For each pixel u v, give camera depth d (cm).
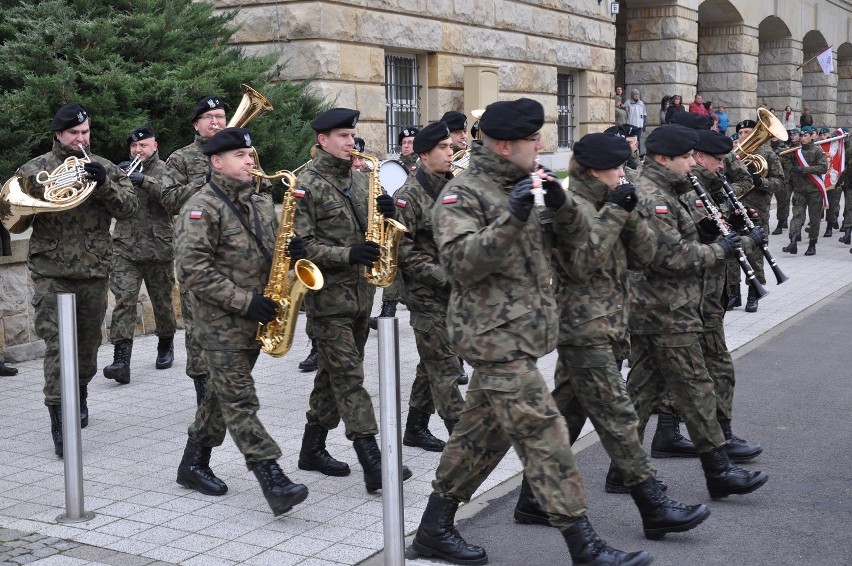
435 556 507
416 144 653
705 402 581
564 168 2108
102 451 689
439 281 632
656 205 562
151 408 802
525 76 1966
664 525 521
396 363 454
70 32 1133
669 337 574
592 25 2223
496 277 448
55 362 684
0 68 1118
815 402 823
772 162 1280
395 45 1584
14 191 664
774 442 716
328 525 552
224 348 549
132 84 1134
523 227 425
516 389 447
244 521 558
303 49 1438
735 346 1035
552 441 450
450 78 1730
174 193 765
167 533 541
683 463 677
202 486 603
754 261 1244
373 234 604
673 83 2794
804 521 562
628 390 614
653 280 573
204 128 780
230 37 1398
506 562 510
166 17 1235
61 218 689
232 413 550
